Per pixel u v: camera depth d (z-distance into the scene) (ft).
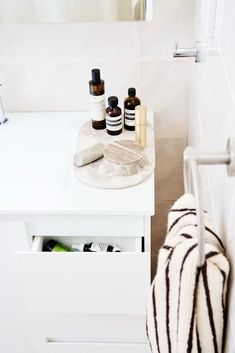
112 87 4.35
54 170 3.94
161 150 4.75
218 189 2.25
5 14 3.92
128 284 3.47
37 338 4.36
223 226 2.11
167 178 4.96
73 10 3.88
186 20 3.89
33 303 3.71
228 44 2.06
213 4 2.50
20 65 4.24
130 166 3.51
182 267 1.89
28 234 3.58
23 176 3.93
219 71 2.32
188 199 2.32
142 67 4.19
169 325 2.07
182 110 4.45
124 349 4.26
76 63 4.21
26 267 3.43
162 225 5.34
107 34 4.02
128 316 3.95
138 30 3.98
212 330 1.88
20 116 4.49
